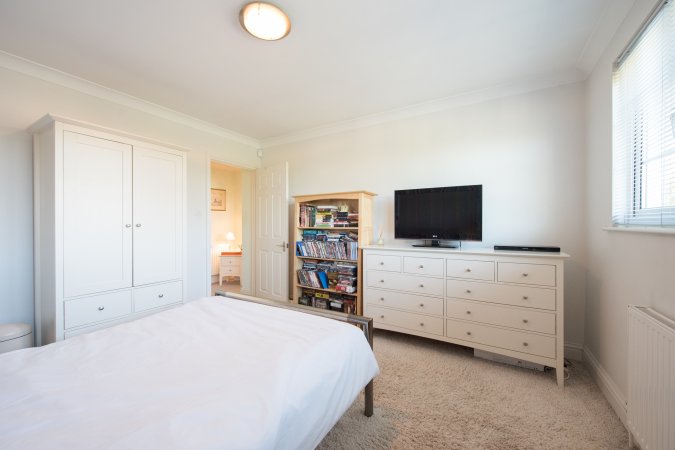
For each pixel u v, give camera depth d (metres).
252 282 4.34
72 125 2.04
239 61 2.20
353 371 1.29
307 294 3.49
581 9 1.66
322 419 1.02
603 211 1.93
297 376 1.00
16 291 2.17
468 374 2.11
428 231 2.77
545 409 1.70
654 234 1.32
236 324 1.46
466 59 2.17
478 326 2.28
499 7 1.65
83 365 1.05
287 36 1.90
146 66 2.27
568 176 2.37
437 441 1.44
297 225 3.56
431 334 2.49
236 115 3.29
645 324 1.23
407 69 2.32
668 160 1.32
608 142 1.85
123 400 0.84
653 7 1.32
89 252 2.12
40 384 0.92
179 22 1.76
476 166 2.73
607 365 1.84
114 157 2.26
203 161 3.55
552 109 2.42
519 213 2.54
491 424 1.57
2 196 2.13
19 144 2.19
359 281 3.00
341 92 2.72
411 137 3.09
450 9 1.66
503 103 2.62
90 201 2.12
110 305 2.23
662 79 1.35
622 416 1.57
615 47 1.74
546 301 2.03
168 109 3.10
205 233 3.55
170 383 0.93
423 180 3.01
